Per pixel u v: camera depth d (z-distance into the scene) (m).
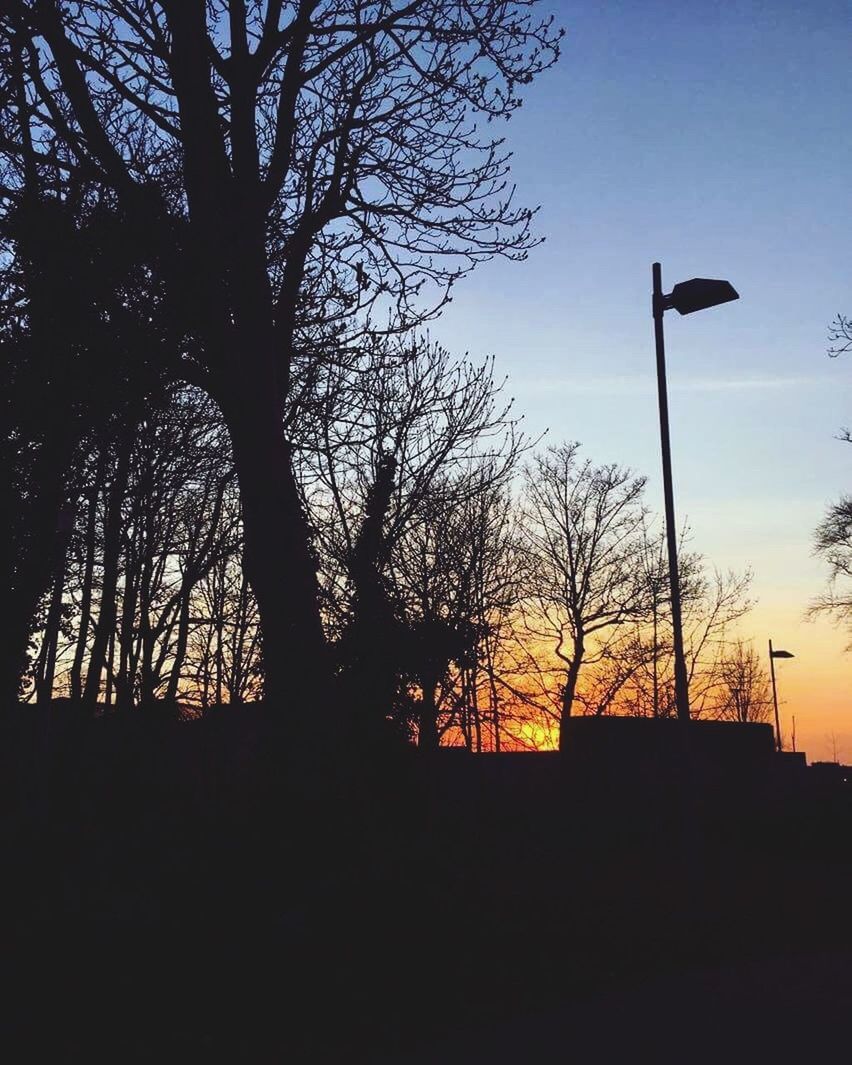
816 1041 7.82
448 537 18.53
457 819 12.85
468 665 13.83
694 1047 7.62
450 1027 8.30
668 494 16.45
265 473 12.92
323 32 14.05
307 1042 7.80
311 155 14.27
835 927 14.91
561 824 21.44
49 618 17.00
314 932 9.96
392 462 14.42
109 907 10.67
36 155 13.02
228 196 13.54
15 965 9.25
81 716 20.05
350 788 11.30
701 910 14.80
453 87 14.27
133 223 13.16
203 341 13.43
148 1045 7.55
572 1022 8.47
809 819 27.94
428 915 10.91
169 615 22.09
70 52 13.20
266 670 12.26
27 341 13.65
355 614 12.86
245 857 10.86
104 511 19.08
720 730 42.16
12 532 15.72
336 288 14.56
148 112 13.75
